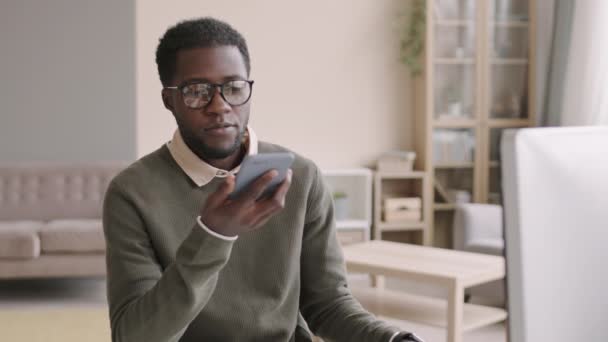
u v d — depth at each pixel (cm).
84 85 538
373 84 574
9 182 517
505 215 68
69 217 518
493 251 423
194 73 132
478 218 447
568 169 72
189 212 141
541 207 69
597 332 75
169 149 145
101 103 540
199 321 142
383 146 579
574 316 72
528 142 69
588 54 496
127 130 543
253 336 144
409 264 344
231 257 144
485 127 561
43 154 538
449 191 565
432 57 548
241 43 137
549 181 70
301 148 566
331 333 147
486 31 554
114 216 139
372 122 575
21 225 484
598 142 76
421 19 558
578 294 72
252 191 105
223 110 132
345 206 554
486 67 556
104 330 402
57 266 459
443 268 335
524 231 67
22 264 456
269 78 559
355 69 570
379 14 571
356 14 568
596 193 74
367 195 555
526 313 68
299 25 560
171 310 115
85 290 499
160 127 546
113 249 137
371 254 369
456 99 555
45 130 537
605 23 491
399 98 578
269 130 561
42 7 532
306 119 565
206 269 111
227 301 142
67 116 538
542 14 570
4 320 421
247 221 107
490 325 414
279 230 147
